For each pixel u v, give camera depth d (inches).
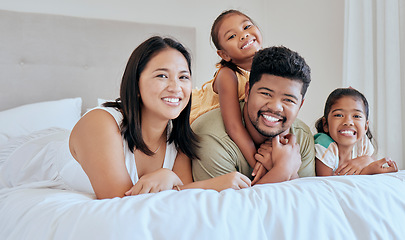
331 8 95.3
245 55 48.7
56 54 98.6
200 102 55.9
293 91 38.8
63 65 99.2
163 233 23.8
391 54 73.8
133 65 38.8
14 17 95.3
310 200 28.3
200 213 25.4
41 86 97.3
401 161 72.1
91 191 46.7
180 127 42.7
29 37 96.3
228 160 41.7
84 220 24.7
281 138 42.4
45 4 101.7
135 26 106.1
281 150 39.7
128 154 40.9
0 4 98.0
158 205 26.0
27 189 41.9
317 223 26.9
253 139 43.9
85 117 39.4
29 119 84.8
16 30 95.4
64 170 47.5
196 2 116.3
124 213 24.8
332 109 45.6
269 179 38.8
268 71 38.5
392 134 73.0
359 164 43.9
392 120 73.0
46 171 53.0
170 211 25.2
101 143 36.8
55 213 27.1
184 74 39.6
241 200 27.4
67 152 48.9
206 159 41.8
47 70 97.8
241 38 48.4
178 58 39.3
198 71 116.2
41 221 27.5
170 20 113.8
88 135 37.4
